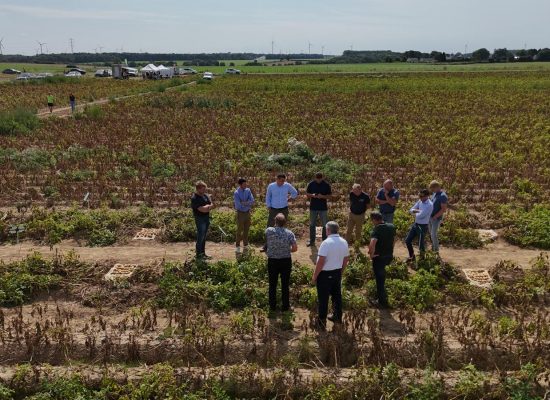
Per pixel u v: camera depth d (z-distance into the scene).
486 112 39.78
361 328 9.17
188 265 11.30
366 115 38.44
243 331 9.08
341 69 128.12
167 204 16.94
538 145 26.03
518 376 7.91
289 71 119.12
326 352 8.62
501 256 12.86
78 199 17.34
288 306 9.80
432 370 8.02
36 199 17.36
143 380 7.81
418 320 9.66
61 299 10.48
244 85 66.94
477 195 18.11
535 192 17.86
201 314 9.61
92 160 23.19
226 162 22.11
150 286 10.82
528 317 9.80
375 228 9.80
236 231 13.47
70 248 13.16
